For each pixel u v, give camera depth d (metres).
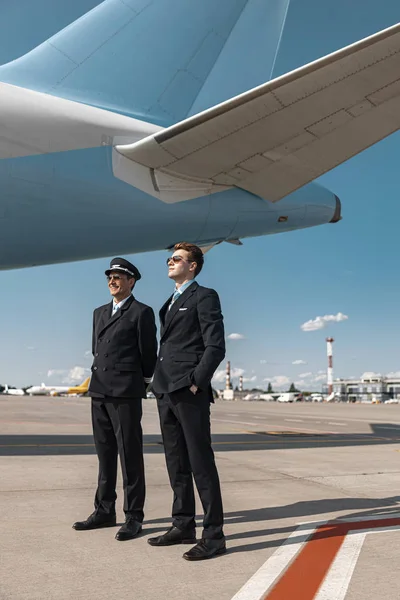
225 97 8.91
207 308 3.25
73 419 17.75
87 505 4.23
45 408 28.00
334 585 2.48
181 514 3.26
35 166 6.54
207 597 2.32
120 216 7.22
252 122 6.51
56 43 7.90
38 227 6.73
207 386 3.24
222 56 8.90
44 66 7.73
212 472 3.10
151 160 7.25
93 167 6.95
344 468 6.59
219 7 8.86
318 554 2.98
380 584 2.50
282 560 2.87
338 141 6.88
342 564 2.79
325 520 3.80
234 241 9.18
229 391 109.94
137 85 8.24
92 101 7.85
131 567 2.73
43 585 2.43
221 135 6.77
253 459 7.39
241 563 2.83
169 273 3.47
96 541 3.23
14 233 6.64
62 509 4.07
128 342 3.63
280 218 8.76
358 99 6.12
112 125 7.25
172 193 7.61
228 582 2.52
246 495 4.77
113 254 7.80
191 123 6.57
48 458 7.09
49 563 2.77
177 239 8.02
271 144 6.96
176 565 2.78
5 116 6.50
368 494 4.86
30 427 13.29
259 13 9.16
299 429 14.42
